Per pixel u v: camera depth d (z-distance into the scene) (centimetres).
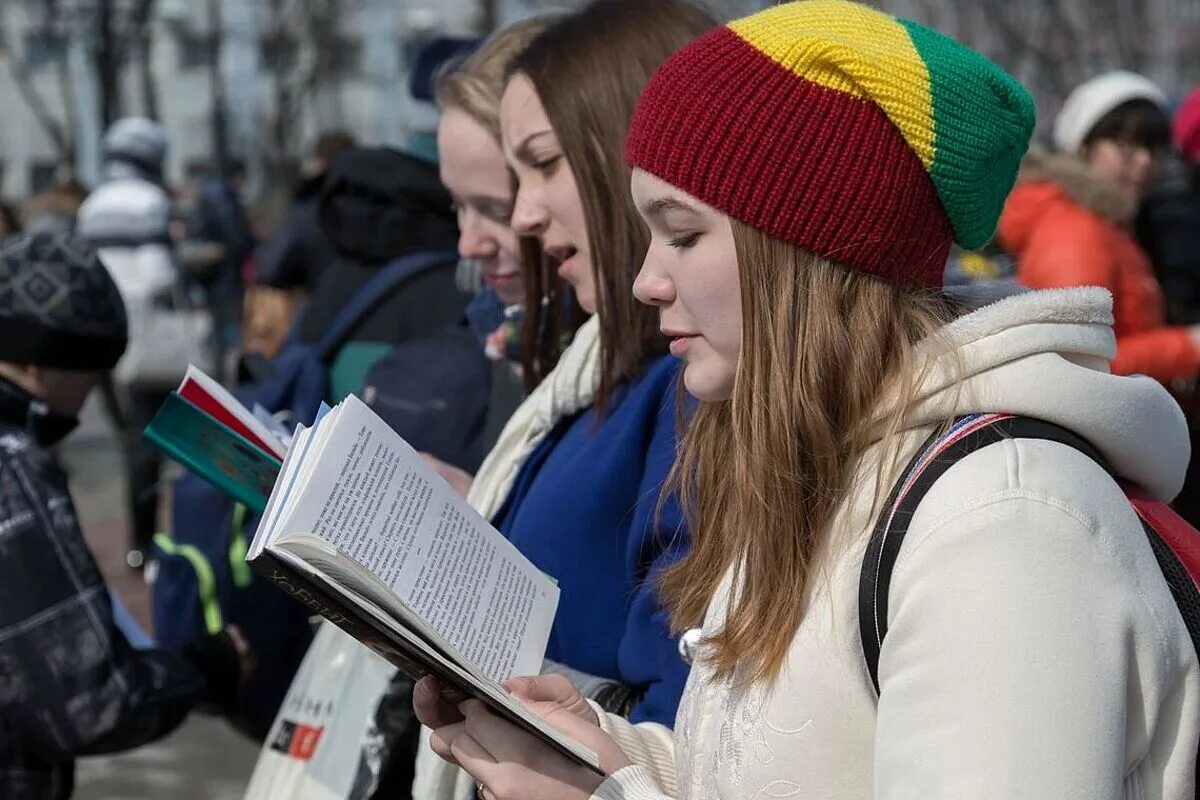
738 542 175
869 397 166
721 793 169
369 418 192
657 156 173
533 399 266
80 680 266
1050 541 146
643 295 181
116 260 1009
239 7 3014
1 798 265
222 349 1432
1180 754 151
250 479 242
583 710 196
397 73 3297
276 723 276
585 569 236
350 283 416
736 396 171
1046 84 2662
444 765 241
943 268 174
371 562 179
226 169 2145
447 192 409
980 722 142
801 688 162
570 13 274
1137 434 163
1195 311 525
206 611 343
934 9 2545
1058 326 161
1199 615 156
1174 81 2995
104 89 2102
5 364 287
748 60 168
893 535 154
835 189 165
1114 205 452
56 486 274
